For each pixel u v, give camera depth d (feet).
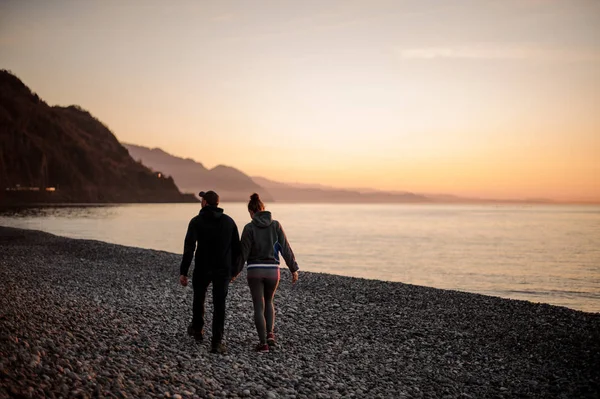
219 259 24.26
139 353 21.91
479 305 40.88
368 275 97.30
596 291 79.41
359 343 28.91
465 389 21.88
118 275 52.75
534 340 30.27
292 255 25.67
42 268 54.85
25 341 19.45
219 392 18.45
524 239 218.59
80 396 15.69
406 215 650.84
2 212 473.26
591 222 439.63
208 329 29.01
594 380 23.12
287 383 20.62
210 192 25.05
